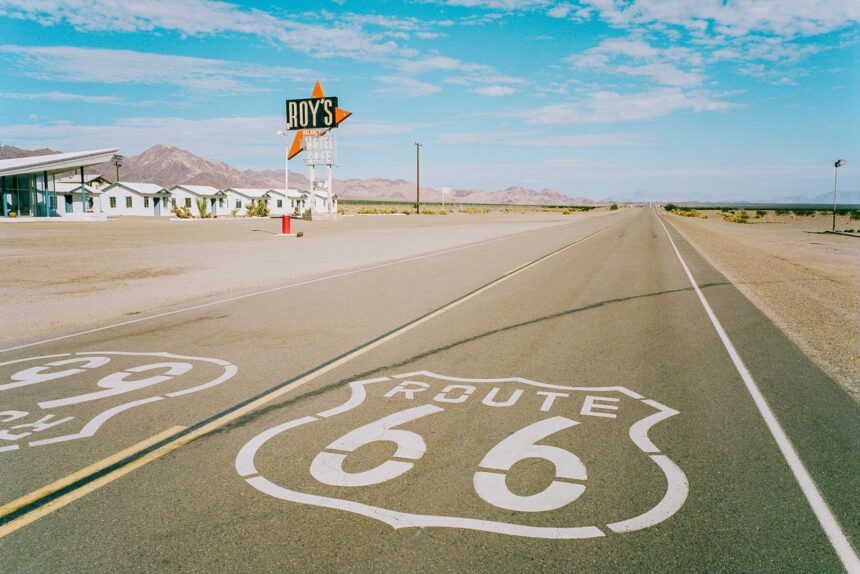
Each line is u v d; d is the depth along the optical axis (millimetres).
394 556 3262
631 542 3416
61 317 10531
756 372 7078
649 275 16969
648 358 7695
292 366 7250
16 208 49438
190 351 8039
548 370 7086
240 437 4973
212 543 3400
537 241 31875
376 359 7582
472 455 4586
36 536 3488
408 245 28375
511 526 3566
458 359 7594
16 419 5445
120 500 3908
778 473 4316
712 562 3238
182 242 28922
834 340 8883
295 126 55406
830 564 3227
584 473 4281
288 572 3129
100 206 77562
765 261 22078
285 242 29750
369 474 4254
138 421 5371
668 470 4352
